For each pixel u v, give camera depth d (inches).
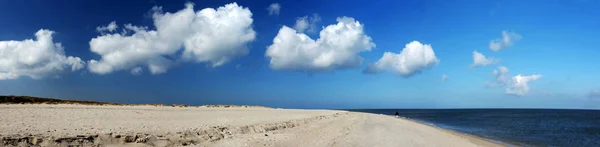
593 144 1307.8
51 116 883.4
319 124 1237.7
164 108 1625.2
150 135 609.6
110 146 540.7
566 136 1615.4
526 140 1392.7
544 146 1206.9
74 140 518.0
